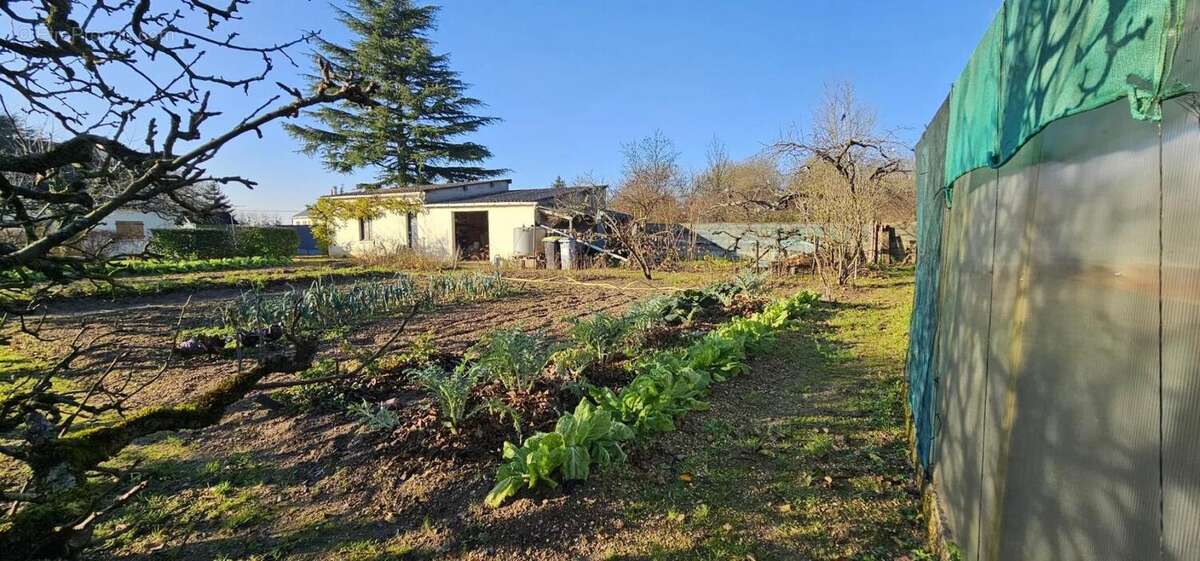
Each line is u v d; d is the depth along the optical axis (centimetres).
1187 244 101
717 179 2564
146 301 1192
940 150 332
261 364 276
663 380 454
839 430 430
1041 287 162
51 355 693
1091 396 135
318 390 514
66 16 170
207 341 684
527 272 1892
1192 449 100
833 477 354
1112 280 126
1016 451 176
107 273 198
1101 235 130
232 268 1970
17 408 214
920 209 436
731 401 496
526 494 331
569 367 526
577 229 2367
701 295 1009
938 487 286
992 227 211
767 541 290
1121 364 123
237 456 397
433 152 3588
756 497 333
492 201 2511
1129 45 111
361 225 2853
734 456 386
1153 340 112
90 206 173
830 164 1251
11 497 176
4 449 181
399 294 1099
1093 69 124
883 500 328
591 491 334
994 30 206
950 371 269
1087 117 136
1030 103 163
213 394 248
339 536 302
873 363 617
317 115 3419
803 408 479
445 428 415
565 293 1345
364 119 3466
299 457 394
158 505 332
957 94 276
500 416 422
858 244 1264
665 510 318
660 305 865
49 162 156
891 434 421
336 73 163
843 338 742
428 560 281
